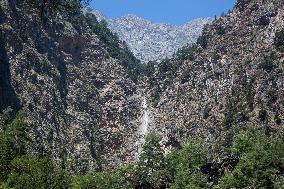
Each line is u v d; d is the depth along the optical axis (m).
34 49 178.12
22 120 85.88
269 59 194.00
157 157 105.12
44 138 149.50
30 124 142.88
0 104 133.12
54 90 181.75
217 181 95.12
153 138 108.06
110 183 92.12
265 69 193.00
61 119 177.62
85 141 186.75
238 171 80.75
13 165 65.44
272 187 79.62
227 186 81.38
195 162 98.88
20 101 147.62
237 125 175.25
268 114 171.88
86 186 88.88
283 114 169.88
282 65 189.38
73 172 146.38
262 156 81.81
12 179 61.91
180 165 97.38
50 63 191.00
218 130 186.38
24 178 62.69
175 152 105.44
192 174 92.81
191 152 100.88
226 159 98.44
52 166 69.50
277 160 81.75
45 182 65.12
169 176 102.38
